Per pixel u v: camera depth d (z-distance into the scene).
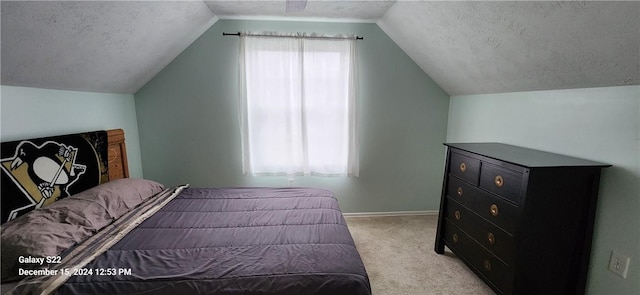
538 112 1.90
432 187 3.16
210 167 2.93
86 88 2.09
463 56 2.17
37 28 1.32
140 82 2.61
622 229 1.38
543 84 1.81
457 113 2.89
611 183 1.42
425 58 2.64
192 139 2.86
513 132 2.14
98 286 1.11
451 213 2.16
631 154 1.34
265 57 2.65
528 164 1.43
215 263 1.26
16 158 1.48
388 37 2.81
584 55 1.38
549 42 1.46
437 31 2.12
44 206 1.61
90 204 1.62
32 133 1.69
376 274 2.02
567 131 1.68
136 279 1.14
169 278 1.15
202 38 2.68
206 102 2.79
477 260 1.84
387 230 2.77
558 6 1.25
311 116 2.80
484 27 1.72
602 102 1.47
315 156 2.88
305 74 2.73
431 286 1.89
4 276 1.14
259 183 3.00
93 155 2.05
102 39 1.72
